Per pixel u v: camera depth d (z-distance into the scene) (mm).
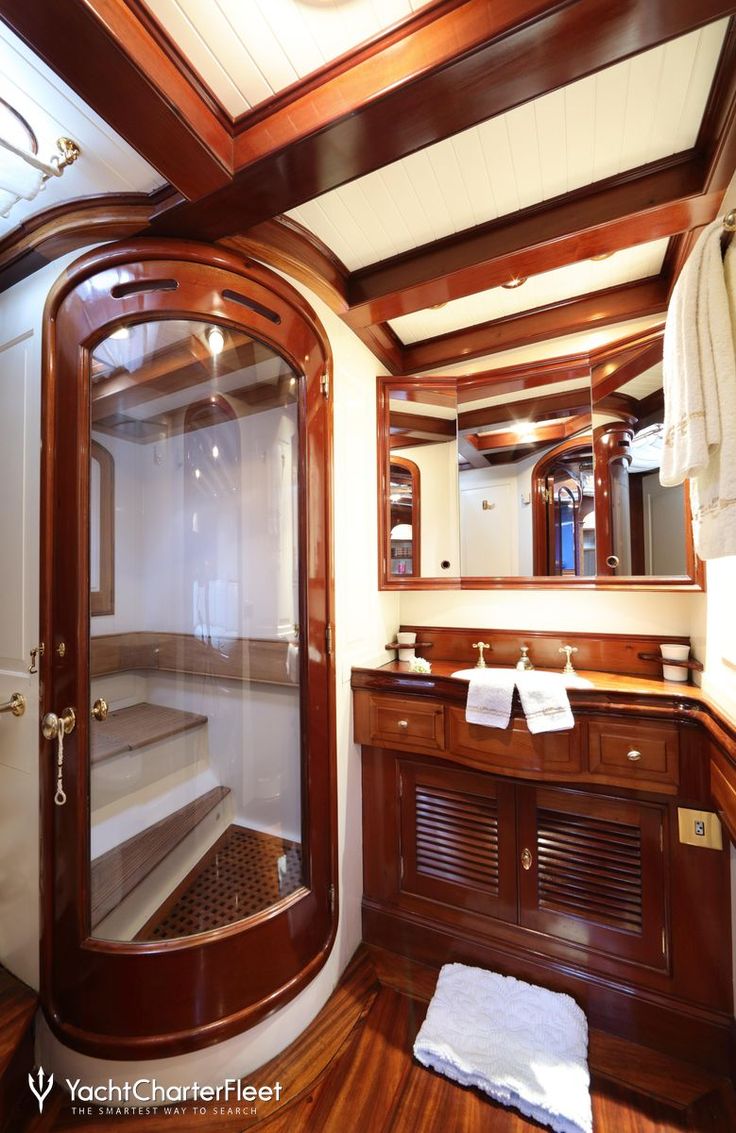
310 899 1373
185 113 856
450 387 1908
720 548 894
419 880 1634
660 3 673
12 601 1323
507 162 1122
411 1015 1382
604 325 1674
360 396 1795
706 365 916
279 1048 1260
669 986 1290
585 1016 1357
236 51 846
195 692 1634
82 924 1169
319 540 1461
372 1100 1153
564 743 1374
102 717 1290
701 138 1062
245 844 1502
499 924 1515
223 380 1450
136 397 1406
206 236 1187
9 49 821
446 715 1530
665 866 1316
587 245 1281
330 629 1488
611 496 1648
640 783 1296
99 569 1309
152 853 1435
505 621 1895
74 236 1211
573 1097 1120
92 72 769
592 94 957
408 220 1312
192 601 1636
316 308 1516
